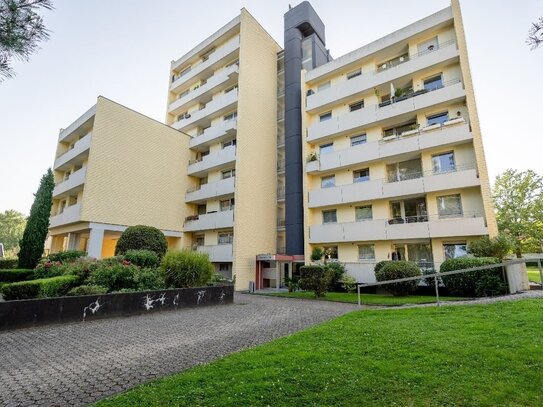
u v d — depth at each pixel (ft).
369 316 27.27
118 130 70.69
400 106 61.41
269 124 85.35
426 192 55.88
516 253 89.51
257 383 12.42
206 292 39.93
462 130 53.52
